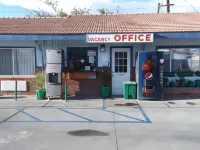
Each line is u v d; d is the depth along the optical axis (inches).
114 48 587.5
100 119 378.3
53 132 315.0
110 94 580.1
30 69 606.5
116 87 593.0
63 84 587.5
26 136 299.9
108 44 586.6
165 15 737.6
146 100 526.3
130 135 301.9
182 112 421.4
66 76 591.2
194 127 334.6
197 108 451.8
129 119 377.4
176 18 692.1
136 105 479.5
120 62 589.6
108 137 294.7
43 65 598.2
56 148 260.8
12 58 605.0
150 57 520.4
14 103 503.8
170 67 589.3
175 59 588.4
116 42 528.4
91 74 588.1
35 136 299.7
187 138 290.7
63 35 550.0
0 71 608.7
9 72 609.3
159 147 262.4
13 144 273.0
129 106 471.2
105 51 588.7
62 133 310.8
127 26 614.2
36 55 598.2
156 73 522.9
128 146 265.1
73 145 269.0
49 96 539.5
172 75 577.6
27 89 599.8
